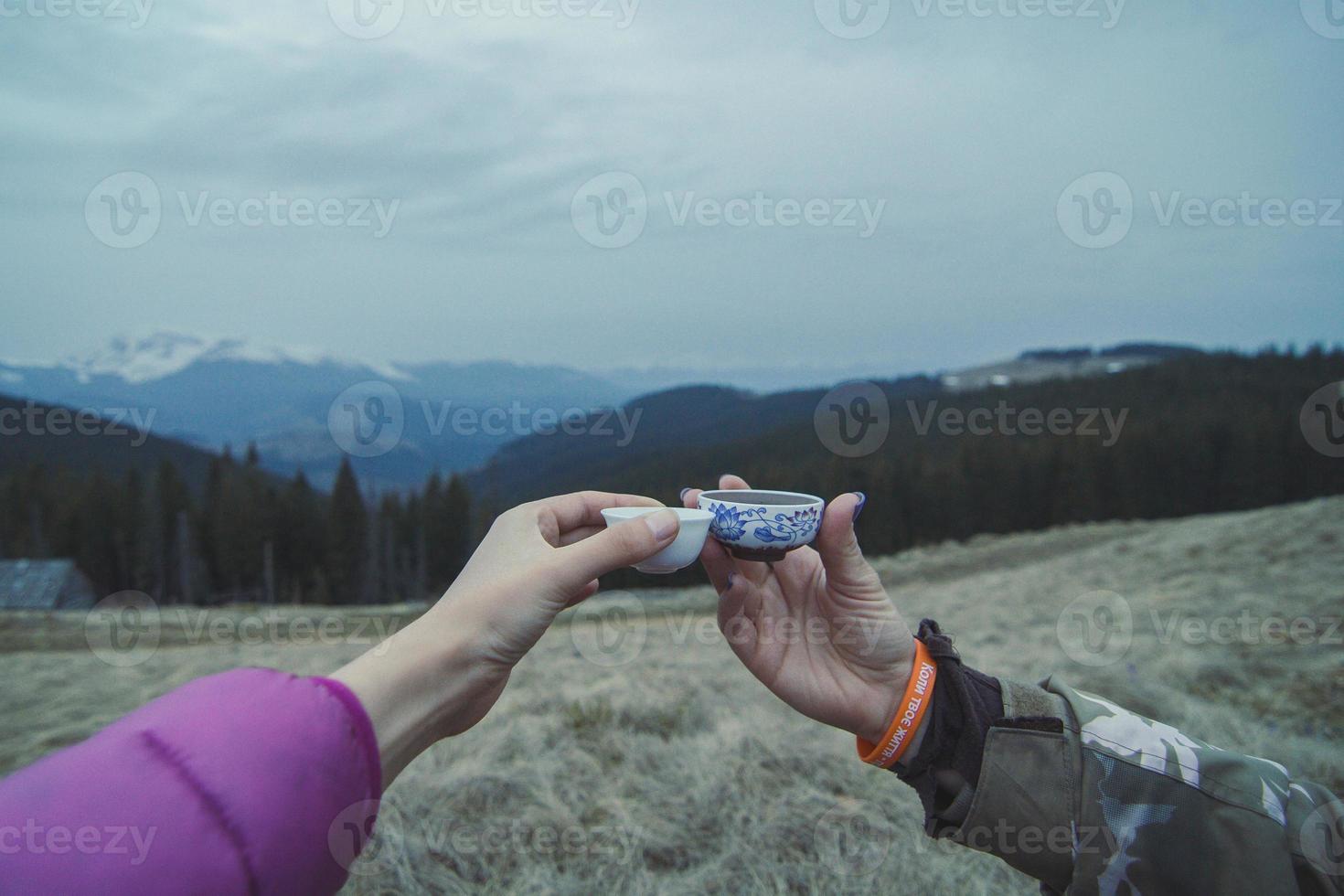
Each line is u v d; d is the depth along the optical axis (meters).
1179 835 0.72
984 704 0.87
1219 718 3.82
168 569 38.47
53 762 0.34
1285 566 10.62
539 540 0.80
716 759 3.36
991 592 14.48
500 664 0.61
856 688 0.99
